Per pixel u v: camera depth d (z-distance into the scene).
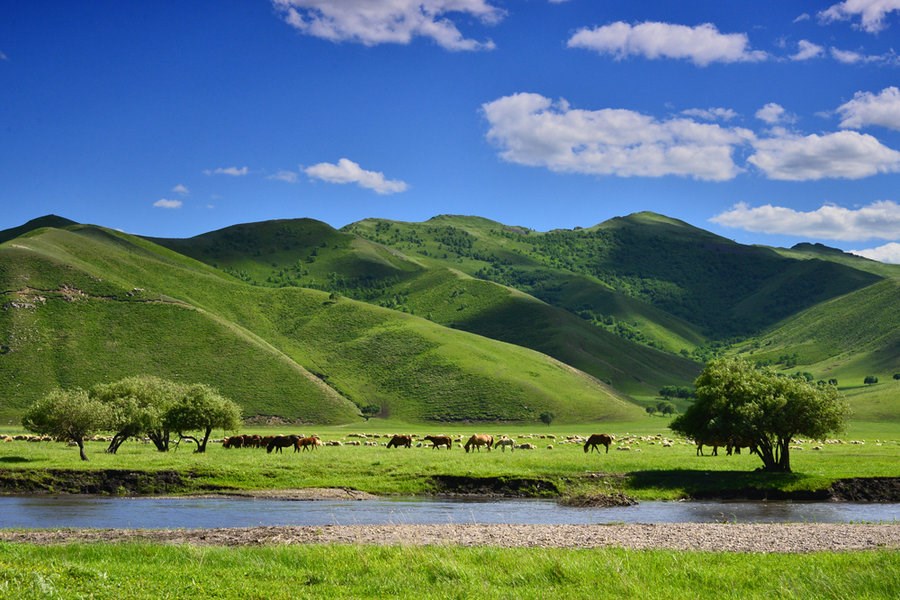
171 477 53.94
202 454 69.75
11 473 53.16
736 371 59.53
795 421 55.44
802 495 51.16
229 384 197.38
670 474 55.44
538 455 71.31
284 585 20.06
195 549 24.97
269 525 38.09
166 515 41.91
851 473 54.75
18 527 37.12
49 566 19.55
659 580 21.20
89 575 19.06
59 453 67.62
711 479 53.81
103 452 71.81
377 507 45.94
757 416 55.31
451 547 26.00
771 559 24.50
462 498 51.06
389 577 21.27
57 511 43.16
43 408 64.06
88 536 31.00
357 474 56.66
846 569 22.53
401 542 26.69
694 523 35.69
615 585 20.28
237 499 49.59
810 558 24.53
